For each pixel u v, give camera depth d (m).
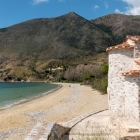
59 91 53.94
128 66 11.08
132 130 9.87
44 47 181.62
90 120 13.76
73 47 180.00
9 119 20.33
